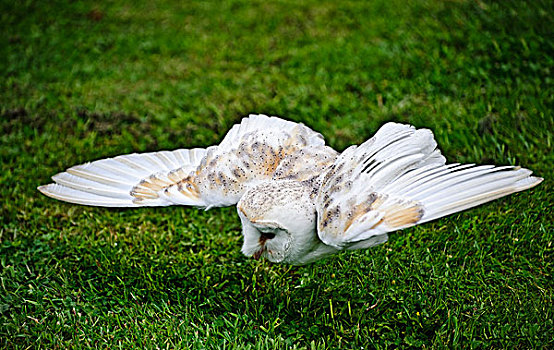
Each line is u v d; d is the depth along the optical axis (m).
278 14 11.20
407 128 4.98
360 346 5.29
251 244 4.93
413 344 5.23
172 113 8.91
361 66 9.48
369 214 4.36
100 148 8.16
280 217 4.66
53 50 10.47
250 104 8.92
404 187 4.46
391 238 6.41
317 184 4.95
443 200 4.29
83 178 5.74
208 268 6.33
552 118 7.69
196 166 5.79
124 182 5.71
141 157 5.95
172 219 7.15
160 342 5.34
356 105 8.67
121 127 8.67
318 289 5.89
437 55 9.32
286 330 5.46
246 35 10.70
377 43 9.96
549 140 7.35
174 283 6.19
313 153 5.26
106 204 5.50
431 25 10.09
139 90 9.45
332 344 5.30
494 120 7.84
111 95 9.34
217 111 8.78
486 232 6.40
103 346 5.36
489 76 8.70
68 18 11.37
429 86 8.73
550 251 6.10
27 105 9.03
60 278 6.14
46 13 11.50
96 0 11.97
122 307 5.84
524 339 5.14
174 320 5.61
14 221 7.01
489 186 4.28
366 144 4.89
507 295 5.64
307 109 8.69
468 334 5.23
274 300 5.81
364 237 4.36
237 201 5.21
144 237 6.82
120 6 11.76
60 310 5.75
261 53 10.22
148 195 5.51
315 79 9.33
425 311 5.55
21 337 5.42
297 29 10.73
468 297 5.67
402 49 9.66
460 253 6.17
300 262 5.06
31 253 6.50
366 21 10.63
